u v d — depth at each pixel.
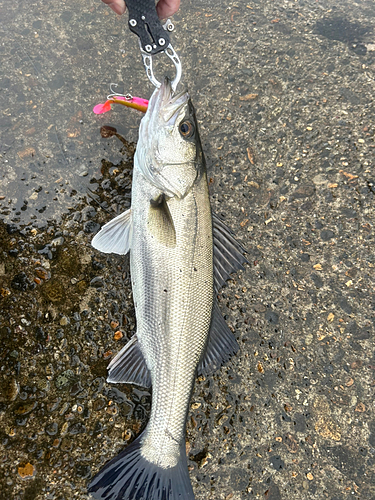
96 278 0.54
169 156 0.52
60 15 0.72
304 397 0.52
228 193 0.62
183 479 0.45
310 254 0.60
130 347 0.49
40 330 0.51
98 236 0.52
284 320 0.56
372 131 0.68
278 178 0.64
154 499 0.44
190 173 0.52
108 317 0.53
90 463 0.47
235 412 0.51
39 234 0.55
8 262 0.53
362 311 0.57
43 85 0.65
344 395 0.53
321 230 0.61
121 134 0.62
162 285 0.49
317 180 0.64
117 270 0.54
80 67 0.68
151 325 0.49
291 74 0.73
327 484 0.49
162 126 0.52
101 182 0.59
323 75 0.73
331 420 0.52
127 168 0.60
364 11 0.83
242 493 0.48
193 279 0.49
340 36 0.78
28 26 0.71
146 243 0.51
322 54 0.76
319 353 0.55
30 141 0.61
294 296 0.57
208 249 0.51
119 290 0.54
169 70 0.70
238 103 0.69
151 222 0.51
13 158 0.59
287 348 0.55
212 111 0.68
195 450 0.49
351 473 0.50
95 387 0.50
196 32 0.75
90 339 0.52
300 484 0.49
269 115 0.69
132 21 0.49
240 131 0.66
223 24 0.77
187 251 0.50
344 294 0.58
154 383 0.47
